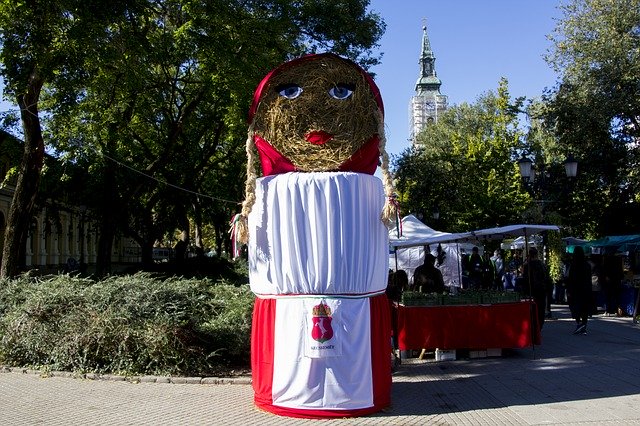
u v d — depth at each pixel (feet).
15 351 31.86
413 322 34.50
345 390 21.72
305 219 22.02
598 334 43.93
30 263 144.15
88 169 71.77
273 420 21.48
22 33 42.60
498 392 25.90
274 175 22.71
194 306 33.37
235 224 23.40
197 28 55.16
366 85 23.09
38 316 31.96
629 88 82.17
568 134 89.20
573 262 44.86
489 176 77.51
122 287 33.09
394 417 21.85
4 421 21.30
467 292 38.06
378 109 23.34
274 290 22.26
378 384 22.45
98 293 32.63
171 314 31.65
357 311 22.11
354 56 74.49
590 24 83.76
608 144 87.40
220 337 32.58
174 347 30.37
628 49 80.43
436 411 22.72
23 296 35.76
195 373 30.50
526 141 90.99
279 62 62.28
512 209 73.56
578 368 30.96
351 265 21.89
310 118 22.39
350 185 22.17
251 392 26.66
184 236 104.99
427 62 413.18
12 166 72.64
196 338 31.83
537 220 69.36
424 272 40.11
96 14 43.37
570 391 25.73
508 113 88.43
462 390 26.53
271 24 59.41
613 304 58.13
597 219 94.48
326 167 22.53
